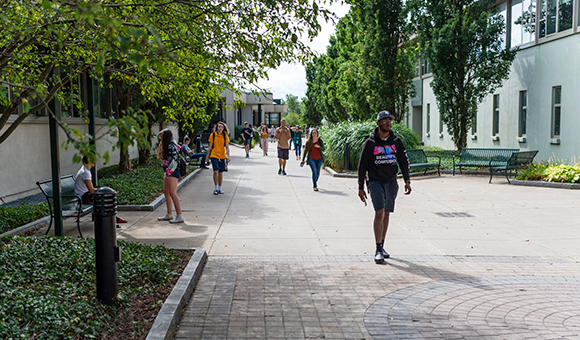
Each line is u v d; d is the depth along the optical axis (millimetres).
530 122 20250
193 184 15031
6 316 3586
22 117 5156
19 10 4852
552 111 18734
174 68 6492
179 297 4668
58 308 3885
